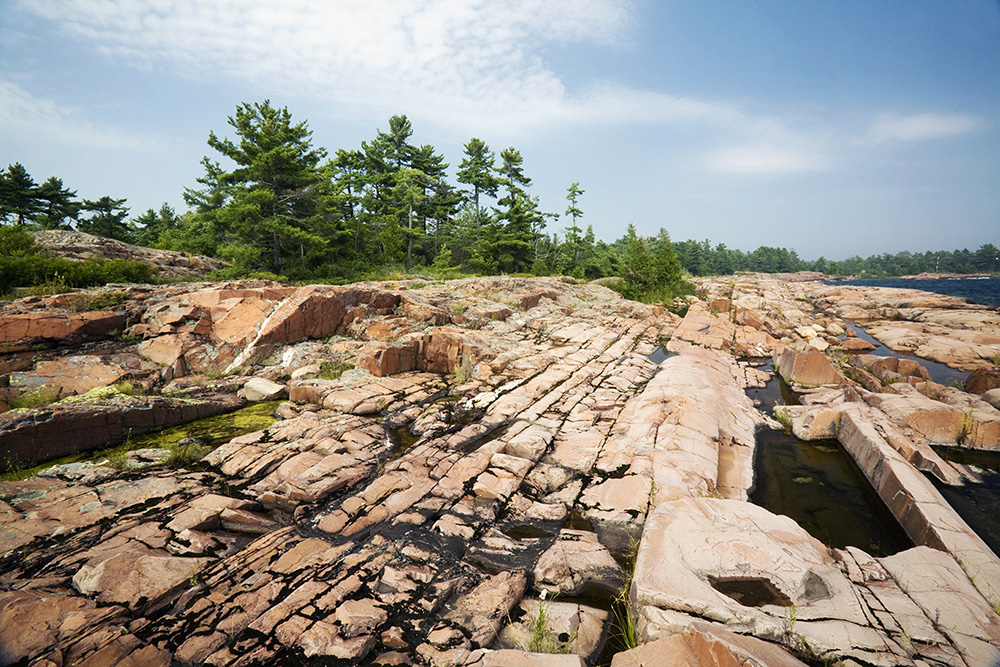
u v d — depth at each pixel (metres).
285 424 10.36
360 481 8.34
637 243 39.16
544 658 4.30
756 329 24.02
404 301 18.69
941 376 16.92
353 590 5.53
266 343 14.55
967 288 73.44
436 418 11.23
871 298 39.66
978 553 6.09
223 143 29.36
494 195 61.59
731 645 3.89
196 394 12.09
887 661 4.10
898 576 5.47
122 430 9.91
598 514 7.45
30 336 11.64
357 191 48.66
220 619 5.04
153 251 26.91
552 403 12.20
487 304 22.11
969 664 4.08
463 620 5.12
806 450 10.61
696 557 5.41
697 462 8.77
